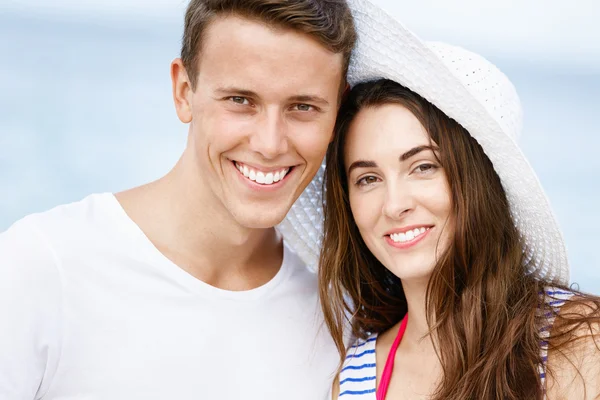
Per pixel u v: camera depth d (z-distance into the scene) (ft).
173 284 6.74
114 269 6.64
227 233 6.84
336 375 7.51
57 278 6.44
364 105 6.98
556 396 6.53
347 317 7.87
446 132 6.82
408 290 7.48
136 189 7.24
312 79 6.24
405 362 7.51
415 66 6.65
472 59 7.02
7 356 6.23
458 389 6.81
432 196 6.86
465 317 7.02
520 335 6.81
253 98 6.27
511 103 7.20
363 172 7.06
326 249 7.68
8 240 6.54
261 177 6.54
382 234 7.12
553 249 7.17
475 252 7.07
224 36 6.17
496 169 6.97
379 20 6.74
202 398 6.66
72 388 6.47
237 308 6.95
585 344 6.50
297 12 6.04
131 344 6.54
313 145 6.50
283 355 7.09
